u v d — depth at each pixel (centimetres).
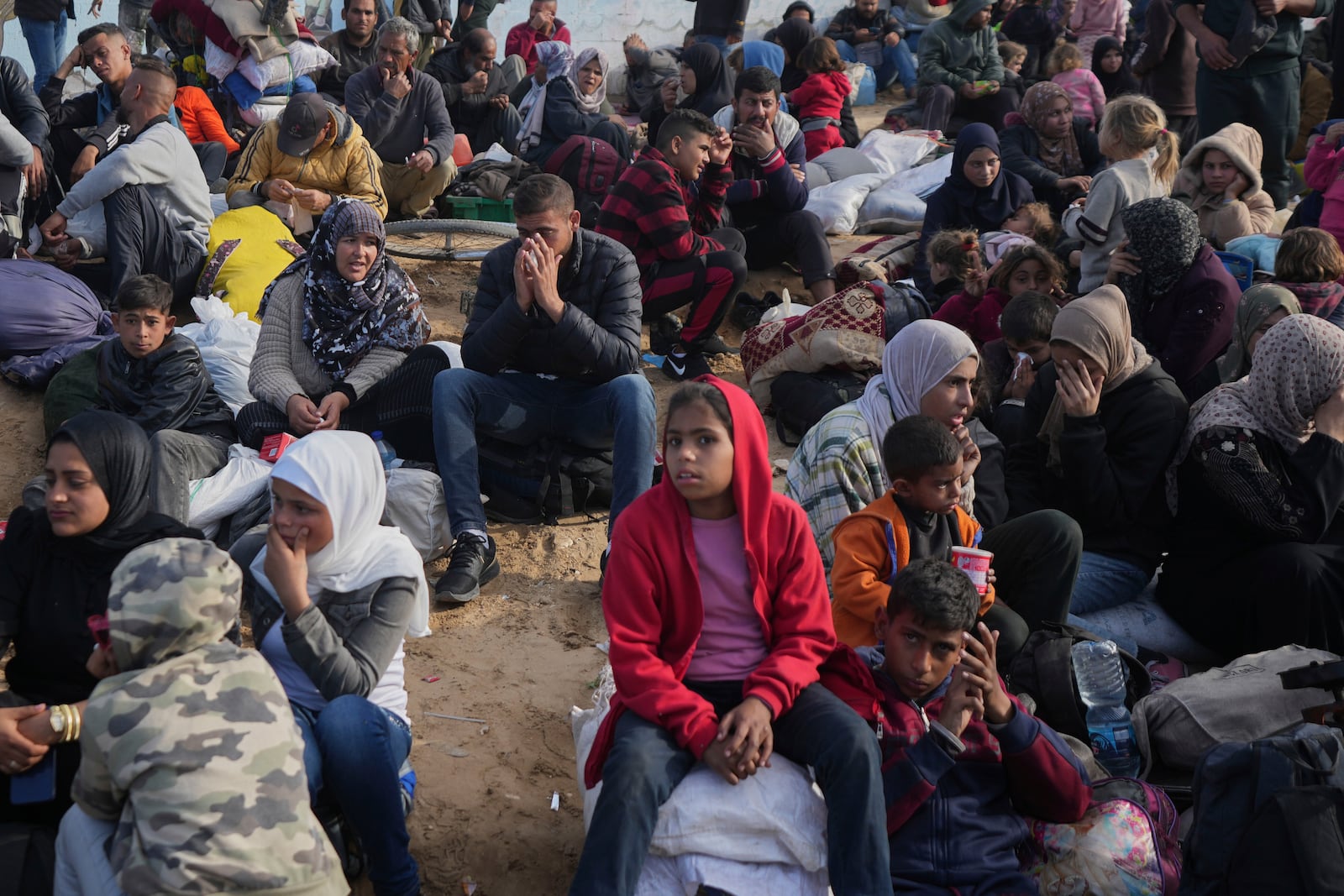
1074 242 714
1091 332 447
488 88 1012
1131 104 683
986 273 646
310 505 320
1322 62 1074
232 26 830
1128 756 390
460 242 798
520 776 390
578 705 424
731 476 318
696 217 702
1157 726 398
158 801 254
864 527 382
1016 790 338
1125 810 342
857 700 327
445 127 827
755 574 319
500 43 1332
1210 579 456
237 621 304
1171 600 472
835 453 430
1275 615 434
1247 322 526
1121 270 572
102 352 523
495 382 508
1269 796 312
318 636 314
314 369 536
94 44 761
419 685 429
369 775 305
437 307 711
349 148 722
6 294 583
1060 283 629
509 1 1327
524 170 861
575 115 867
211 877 251
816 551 328
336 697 315
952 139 1092
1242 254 667
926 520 384
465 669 440
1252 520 438
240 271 646
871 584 371
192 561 272
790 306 676
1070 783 334
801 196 744
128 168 623
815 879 300
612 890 285
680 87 939
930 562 335
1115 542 470
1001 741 330
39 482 455
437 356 535
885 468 435
